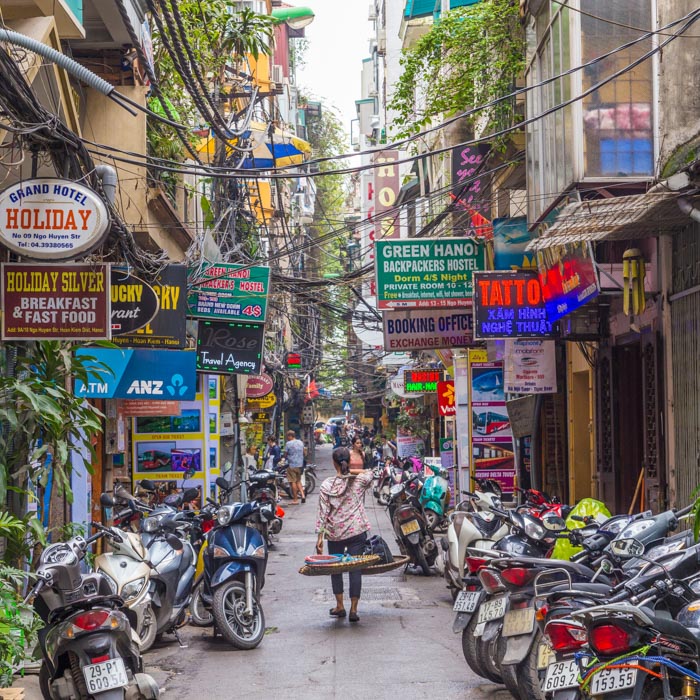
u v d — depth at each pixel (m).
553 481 16.89
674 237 10.66
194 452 14.70
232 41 15.31
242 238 20.25
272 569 15.15
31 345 8.26
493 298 13.45
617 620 4.68
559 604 5.30
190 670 8.26
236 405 21.03
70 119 9.29
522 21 13.71
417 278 15.69
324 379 53.66
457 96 15.83
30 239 7.37
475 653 7.22
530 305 13.46
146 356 12.53
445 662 8.24
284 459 29.75
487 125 15.31
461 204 16.95
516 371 14.98
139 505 10.01
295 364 37.50
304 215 44.31
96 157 12.78
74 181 7.40
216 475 15.01
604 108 10.09
